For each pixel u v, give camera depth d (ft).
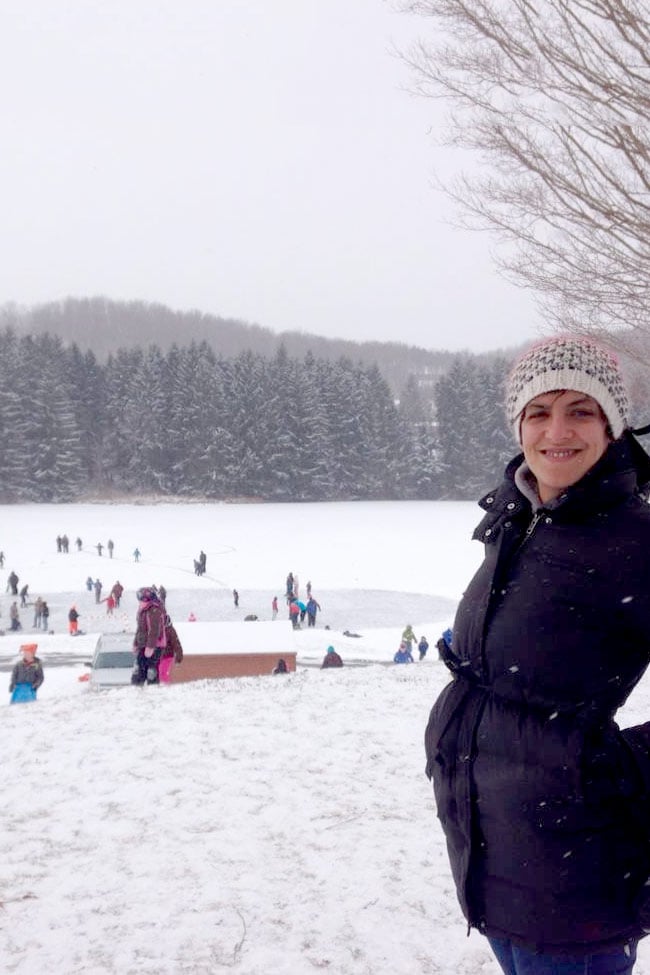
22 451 354.95
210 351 426.10
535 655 6.54
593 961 6.60
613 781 6.45
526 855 6.53
